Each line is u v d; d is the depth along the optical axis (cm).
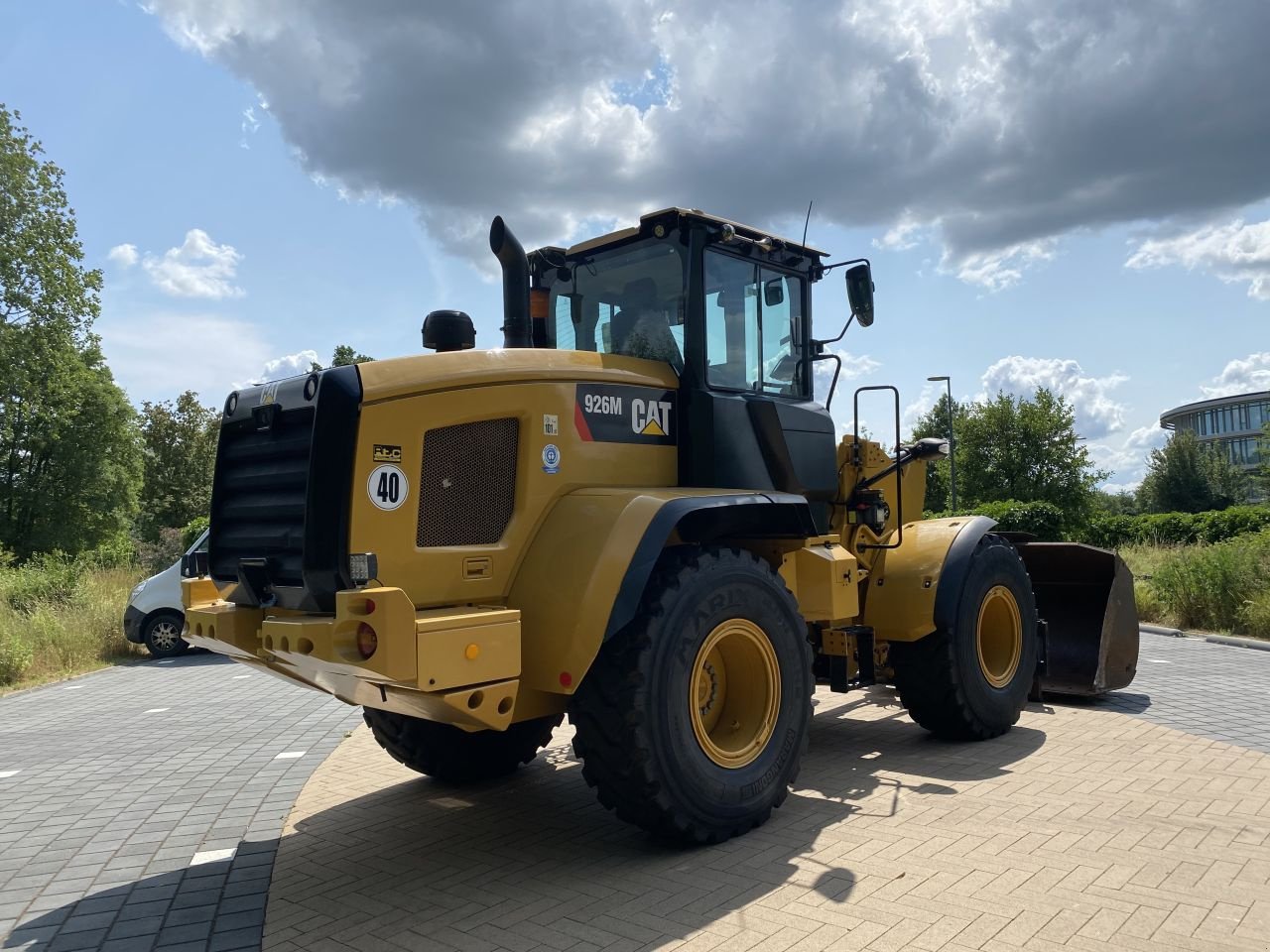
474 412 405
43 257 3097
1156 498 6475
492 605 410
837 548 529
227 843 471
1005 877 364
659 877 386
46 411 3053
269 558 406
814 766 554
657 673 399
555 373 436
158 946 348
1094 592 750
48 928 371
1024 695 629
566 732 693
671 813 401
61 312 3172
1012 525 1950
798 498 480
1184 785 483
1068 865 375
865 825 436
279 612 407
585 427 445
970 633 588
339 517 367
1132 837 405
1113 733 607
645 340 524
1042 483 3069
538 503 421
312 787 567
